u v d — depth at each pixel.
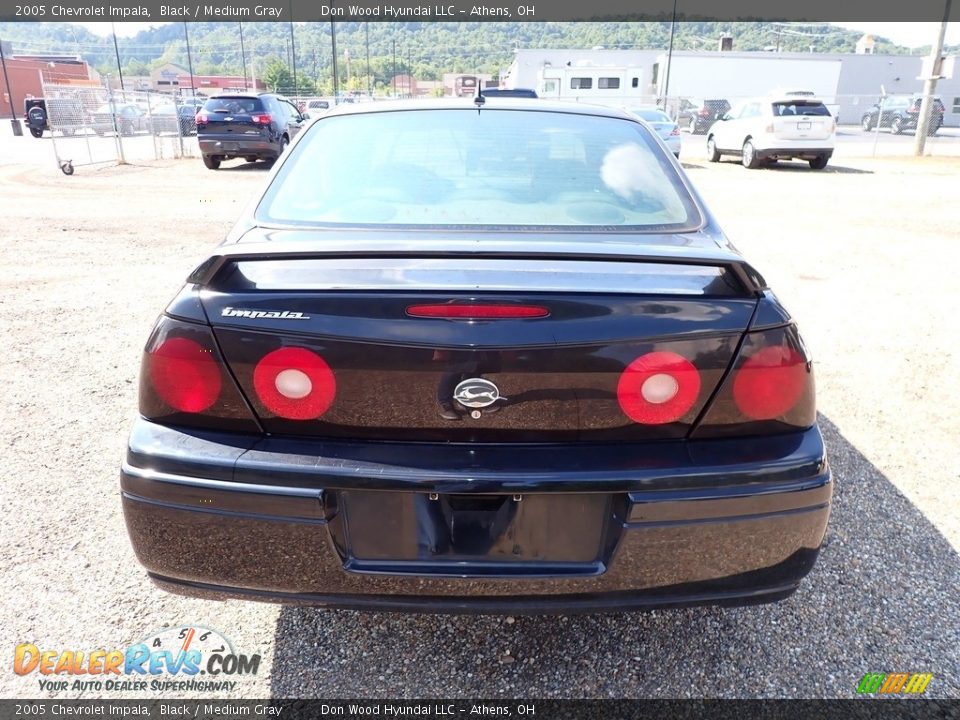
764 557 1.70
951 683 1.97
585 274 1.72
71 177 13.69
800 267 6.80
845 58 43.28
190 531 1.67
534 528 1.66
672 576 1.68
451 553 1.67
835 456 3.25
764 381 1.67
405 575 1.65
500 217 2.12
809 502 1.69
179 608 2.26
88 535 2.59
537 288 1.64
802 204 10.88
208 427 1.70
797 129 15.95
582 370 1.62
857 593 2.33
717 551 1.67
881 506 2.84
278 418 1.66
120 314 5.21
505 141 2.46
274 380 1.64
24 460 3.11
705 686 1.97
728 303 1.68
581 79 34.59
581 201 2.20
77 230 8.33
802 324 5.09
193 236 8.13
